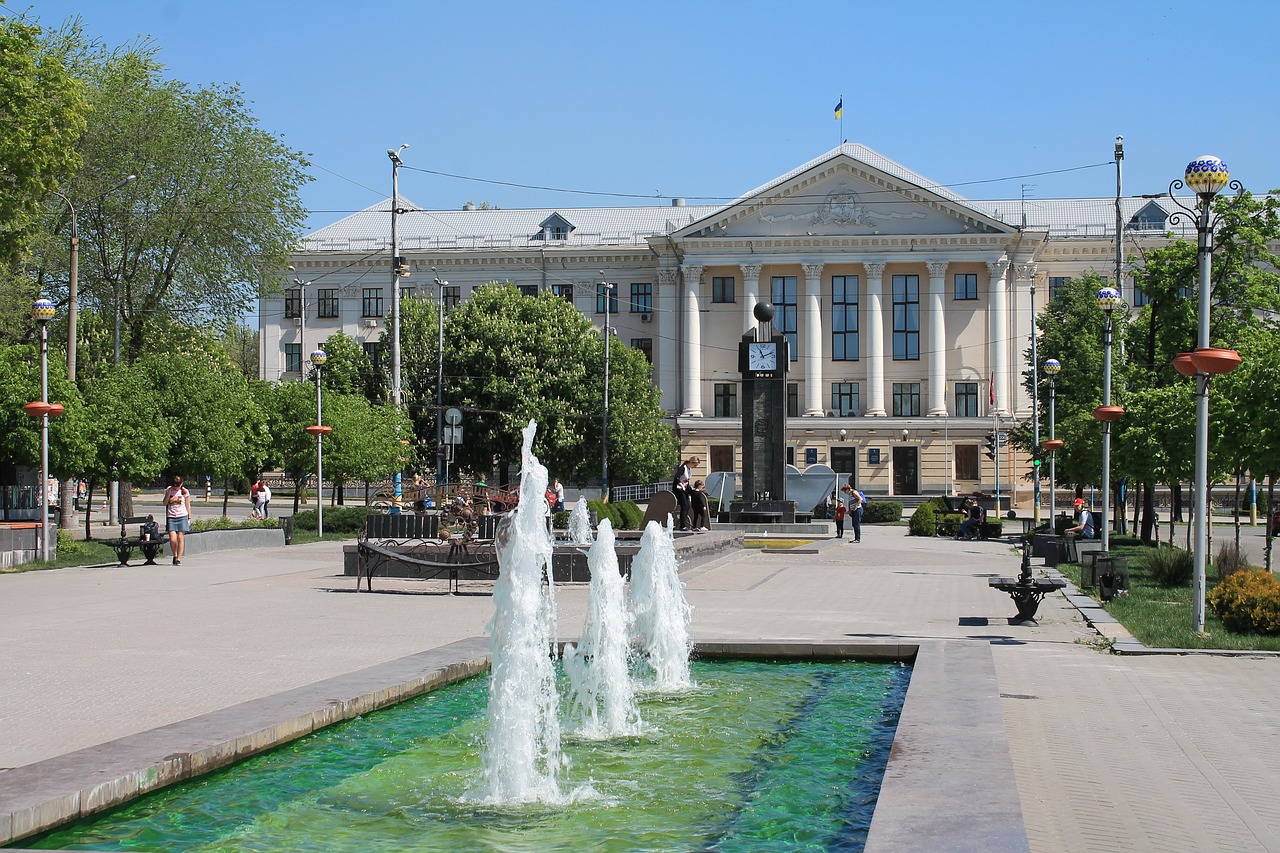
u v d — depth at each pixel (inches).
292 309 3437.5
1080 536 1159.0
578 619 671.8
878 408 3125.0
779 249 3157.0
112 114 1768.0
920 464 3102.9
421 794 328.8
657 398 2731.3
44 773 295.0
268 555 1200.8
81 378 1422.2
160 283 1881.2
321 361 1519.4
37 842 269.1
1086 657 524.1
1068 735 364.8
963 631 611.8
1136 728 374.6
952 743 323.0
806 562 1188.5
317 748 369.7
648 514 1243.8
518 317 2529.5
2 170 1210.6
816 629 616.7
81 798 282.7
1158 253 1637.6
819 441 3134.8
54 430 1197.7
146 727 363.3
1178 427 1135.0
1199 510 592.7
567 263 3353.8
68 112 1251.8
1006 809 258.4
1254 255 1606.8
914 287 3171.8
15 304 1565.0
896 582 936.9
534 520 359.6
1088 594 828.0
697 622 650.2
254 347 4813.0
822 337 3179.1
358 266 3417.8
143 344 1903.3
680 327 3225.9
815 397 3144.7
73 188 1738.4
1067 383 2353.6
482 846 286.5
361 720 400.8
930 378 3127.5
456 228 3577.8
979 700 388.5
